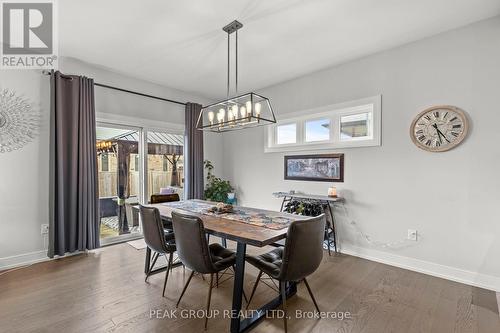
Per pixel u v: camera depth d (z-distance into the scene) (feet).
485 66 8.09
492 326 6.23
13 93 9.66
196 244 6.10
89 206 11.09
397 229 9.97
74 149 10.66
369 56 10.67
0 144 9.41
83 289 7.92
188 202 11.21
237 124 8.43
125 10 7.55
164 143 14.85
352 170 11.25
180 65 11.66
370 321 6.45
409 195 9.66
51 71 10.15
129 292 7.77
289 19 8.06
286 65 11.65
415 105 9.48
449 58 8.74
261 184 15.12
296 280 5.97
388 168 10.18
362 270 9.56
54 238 10.21
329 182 12.00
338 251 11.66
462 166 8.51
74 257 10.55
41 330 5.98
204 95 16.28
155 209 7.52
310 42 9.57
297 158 13.24
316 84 12.46
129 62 11.34
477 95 8.23
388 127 10.16
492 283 7.98
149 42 9.54
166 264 9.84
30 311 6.73
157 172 14.51
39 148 10.22
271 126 14.53
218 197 15.83
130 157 13.48
